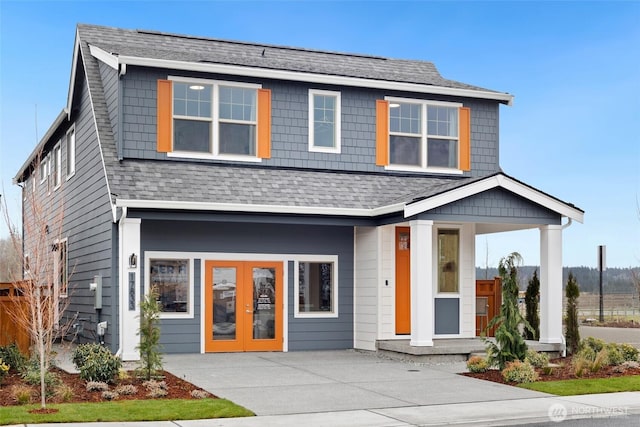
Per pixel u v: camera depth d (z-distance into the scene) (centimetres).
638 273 2516
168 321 1786
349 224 1828
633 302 3600
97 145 1873
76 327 2002
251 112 1914
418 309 1673
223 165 1869
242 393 1253
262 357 1756
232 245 1852
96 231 1858
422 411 1109
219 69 1842
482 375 1466
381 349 1809
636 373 1500
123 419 1011
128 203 1591
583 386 1337
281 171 1916
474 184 1698
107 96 1905
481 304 2128
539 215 1783
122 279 1608
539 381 1391
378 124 2025
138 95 1802
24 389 1146
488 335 2097
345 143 1995
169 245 1789
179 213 1662
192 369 1536
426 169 2058
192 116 1856
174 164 1817
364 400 1198
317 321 1922
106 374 1275
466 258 1956
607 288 3991
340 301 1947
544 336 1783
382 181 1980
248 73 1872
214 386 1323
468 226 1961
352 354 1841
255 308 1872
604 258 3064
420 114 2072
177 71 1838
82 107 2098
